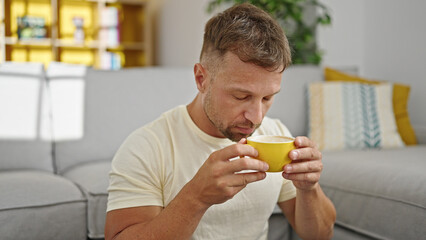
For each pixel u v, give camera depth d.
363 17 2.80
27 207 1.15
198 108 0.92
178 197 0.74
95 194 1.24
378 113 1.98
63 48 4.41
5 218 1.12
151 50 5.29
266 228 1.03
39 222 1.16
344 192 1.34
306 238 0.98
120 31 4.73
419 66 2.37
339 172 1.40
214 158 0.69
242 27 0.73
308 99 2.14
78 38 4.37
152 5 5.26
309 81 2.28
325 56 2.96
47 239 1.17
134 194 0.82
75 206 1.22
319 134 1.99
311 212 0.92
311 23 3.03
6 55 4.13
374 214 1.22
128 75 1.88
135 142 0.89
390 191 1.20
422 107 2.36
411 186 1.15
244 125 0.77
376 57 2.71
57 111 1.73
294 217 1.04
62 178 1.42
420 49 2.36
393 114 2.02
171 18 4.60
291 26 3.06
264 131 1.04
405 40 2.46
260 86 0.73
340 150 1.83
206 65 0.80
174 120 0.95
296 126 2.21
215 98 0.78
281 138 0.79
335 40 2.93
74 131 1.74
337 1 2.90
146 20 4.68
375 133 1.92
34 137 1.65
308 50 2.96
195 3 3.84
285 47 0.74
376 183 1.25
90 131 1.76
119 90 1.84
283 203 1.05
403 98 2.07
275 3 2.60
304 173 0.74
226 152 0.68
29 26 4.14
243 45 0.71
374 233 1.23
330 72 2.30
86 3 4.43
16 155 1.59
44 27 4.22
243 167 0.67
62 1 4.32
